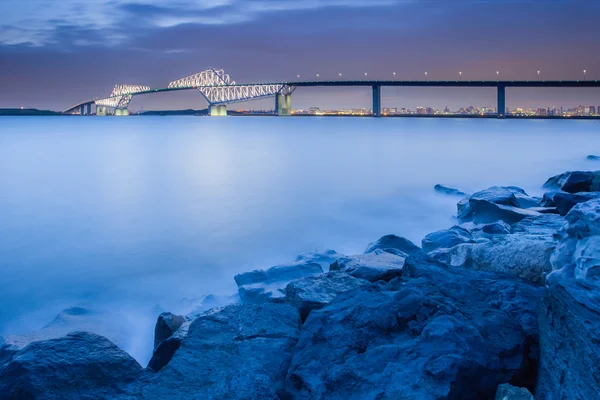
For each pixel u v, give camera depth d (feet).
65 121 637.30
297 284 25.22
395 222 66.28
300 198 86.07
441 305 18.20
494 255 24.90
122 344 31.50
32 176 115.96
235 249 55.42
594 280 16.66
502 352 15.84
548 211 47.21
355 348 17.29
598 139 210.79
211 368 18.75
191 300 39.06
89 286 43.83
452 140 214.90
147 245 57.52
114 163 141.59
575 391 13.12
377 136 253.65
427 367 14.58
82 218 72.33
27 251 55.52
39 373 18.86
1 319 37.42
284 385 17.11
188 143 218.18
